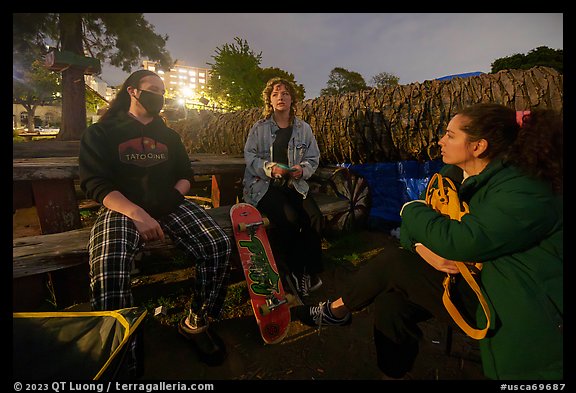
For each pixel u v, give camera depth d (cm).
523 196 86
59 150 428
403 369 124
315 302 221
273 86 253
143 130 174
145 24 1316
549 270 84
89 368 113
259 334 186
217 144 541
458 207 111
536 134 88
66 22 1059
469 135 100
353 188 350
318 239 235
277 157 258
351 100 342
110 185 158
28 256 161
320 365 161
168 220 176
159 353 168
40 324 115
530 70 263
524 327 84
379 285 125
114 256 141
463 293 107
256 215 220
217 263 166
